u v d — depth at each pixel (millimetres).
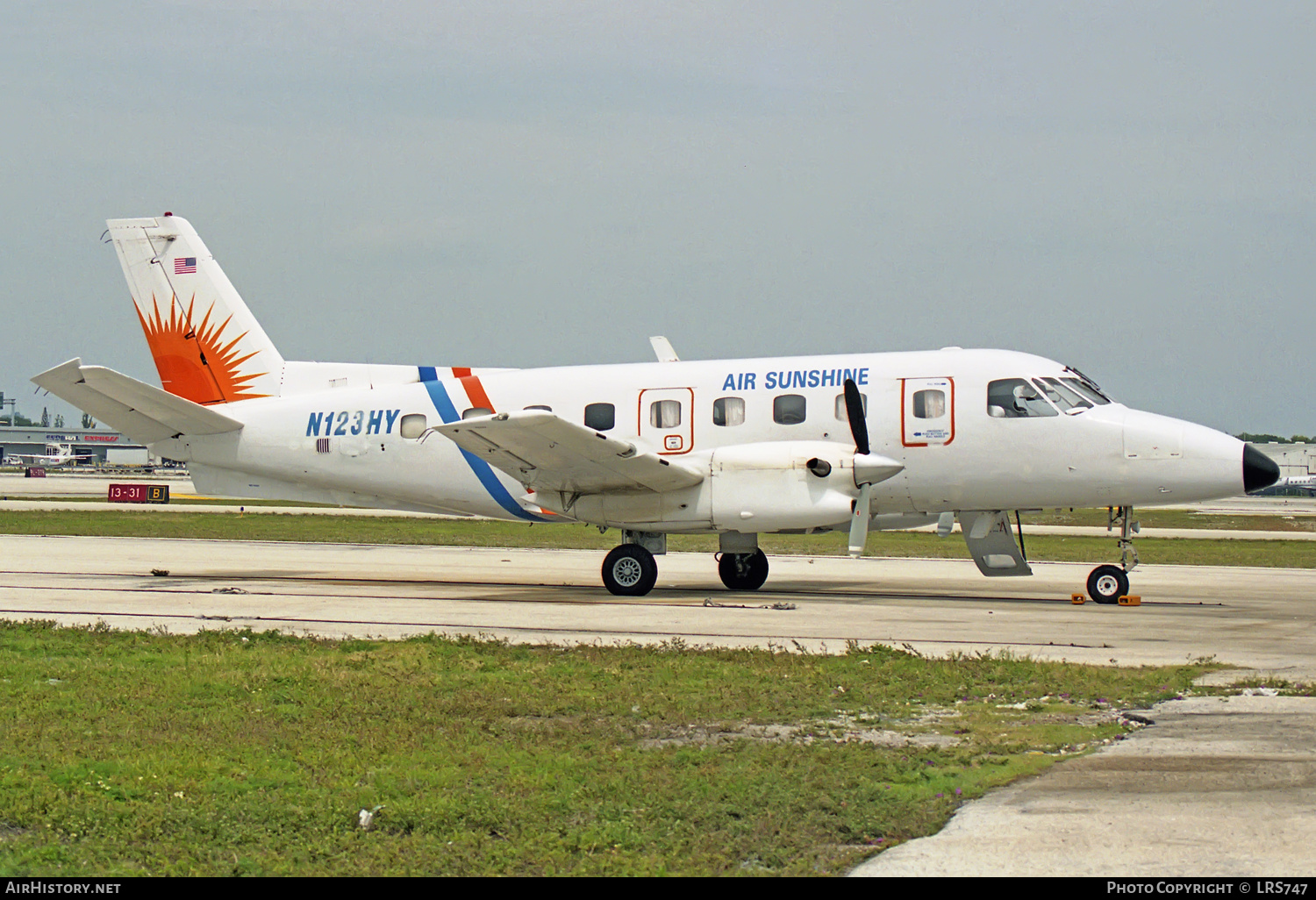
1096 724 20031
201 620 34875
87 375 43531
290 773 17062
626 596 42656
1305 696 22188
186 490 165375
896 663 25953
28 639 29891
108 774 16969
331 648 28828
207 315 50031
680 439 42844
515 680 24438
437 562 61750
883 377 41344
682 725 20344
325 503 48844
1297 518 135875
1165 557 71250
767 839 14078
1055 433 39625
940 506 41875
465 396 45969
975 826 14375
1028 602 41281
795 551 76750
